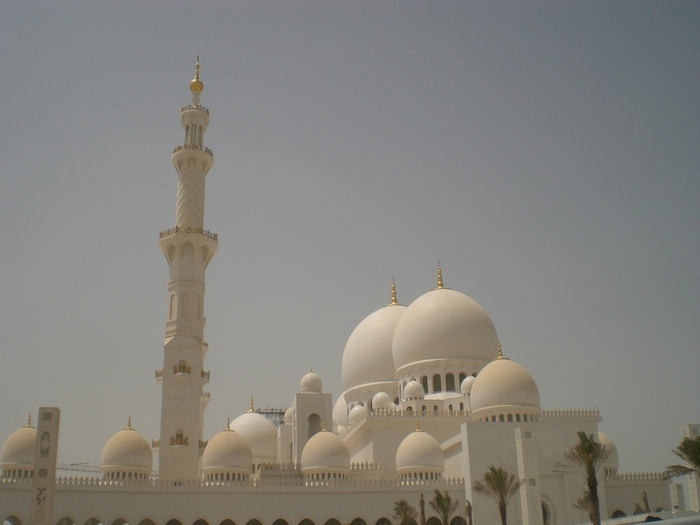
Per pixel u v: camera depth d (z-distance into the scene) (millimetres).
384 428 109000
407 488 96625
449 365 119688
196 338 105688
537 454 98375
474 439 96188
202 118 115312
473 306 125812
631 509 104125
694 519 30484
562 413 102188
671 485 101188
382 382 130750
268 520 93000
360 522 98625
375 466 105125
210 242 110438
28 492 88562
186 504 91875
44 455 75688
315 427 125188
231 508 92750
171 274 108750
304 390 133875
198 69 119938
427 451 100562
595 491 70062
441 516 89062
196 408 101688
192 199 111062
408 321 125500
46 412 76812
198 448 103000
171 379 101875
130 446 95812
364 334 136500
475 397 103375
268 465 108375
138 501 90625
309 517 93875
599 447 71750
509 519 93438
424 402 114500
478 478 94375
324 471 100375
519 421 99188
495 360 106000
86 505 88750
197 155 111750
